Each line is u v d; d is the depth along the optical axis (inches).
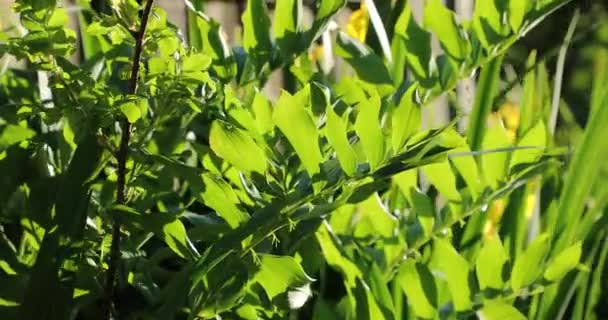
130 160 80.2
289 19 93.9
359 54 94.2
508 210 91.8
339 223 85.7
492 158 86.0
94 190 85.0
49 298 77.9
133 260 81.4
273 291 77.3
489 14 92.3
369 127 77.0
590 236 91.7
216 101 79.9
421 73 94.6
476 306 82.9
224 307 76.7
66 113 77.2
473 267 88.1
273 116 77.6
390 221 86.2
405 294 86.0
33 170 84.3
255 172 78.5
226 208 78.9
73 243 78.2
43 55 76.9
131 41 79.1
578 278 90.3
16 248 87.4
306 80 95.4
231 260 76.9
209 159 80.8
